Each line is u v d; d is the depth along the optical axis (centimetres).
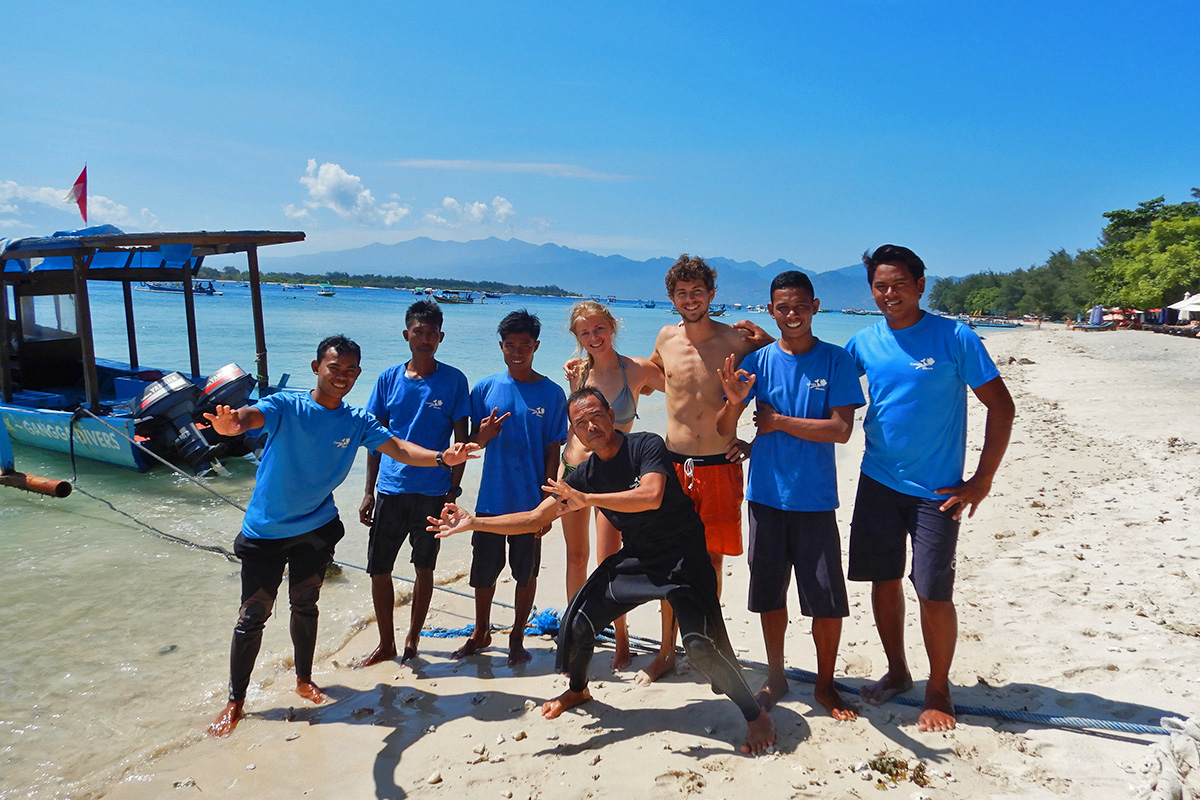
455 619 548
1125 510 702
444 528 363
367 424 401
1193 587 505
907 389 349
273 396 382
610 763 334
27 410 1132
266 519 386
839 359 363
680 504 350
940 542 343
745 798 301
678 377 419
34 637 510
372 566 458
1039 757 321
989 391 337
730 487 411
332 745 367
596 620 362
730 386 350
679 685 412
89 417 1078
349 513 860
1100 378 1972
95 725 396
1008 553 596
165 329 3831
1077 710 358
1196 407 1359
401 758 351
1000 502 754
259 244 1225
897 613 380
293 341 3334
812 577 359
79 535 767
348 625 534
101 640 507
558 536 781
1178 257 6034
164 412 1073
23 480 887
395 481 452
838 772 316
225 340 3300
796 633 482
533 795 313
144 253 1376
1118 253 7806
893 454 355
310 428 382
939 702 352
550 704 386
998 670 404
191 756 363
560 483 337
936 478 346
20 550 710
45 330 1395
